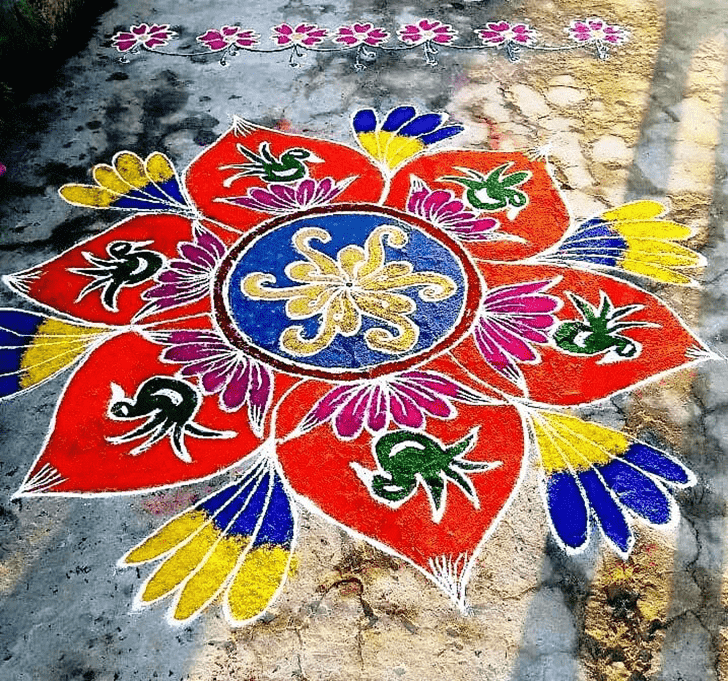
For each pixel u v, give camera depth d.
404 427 2.14
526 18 3.96
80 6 3.89
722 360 2.34
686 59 3.67
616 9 4.03
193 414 2.18
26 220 2.81
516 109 3.37
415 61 3.65
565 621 1.76
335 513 1.95
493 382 2.27
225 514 1.95
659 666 1.70
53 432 2.13
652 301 2.53
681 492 2.01
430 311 2.49
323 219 2.83
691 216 2.85
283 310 2.49
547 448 2.10
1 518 1.94
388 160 3.10
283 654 1.71
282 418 2.17
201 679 1.67
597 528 1.93
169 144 3.17
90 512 1.96
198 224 2.81
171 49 3.72
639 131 3.24
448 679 1.67
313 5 4.07
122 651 1.71
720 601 1.80
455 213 2.85
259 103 3.39
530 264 2.65
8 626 1.75
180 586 1.82
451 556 1.87
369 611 1.78
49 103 3.36
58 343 2.38
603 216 2.84
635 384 2.27
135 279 2.59
